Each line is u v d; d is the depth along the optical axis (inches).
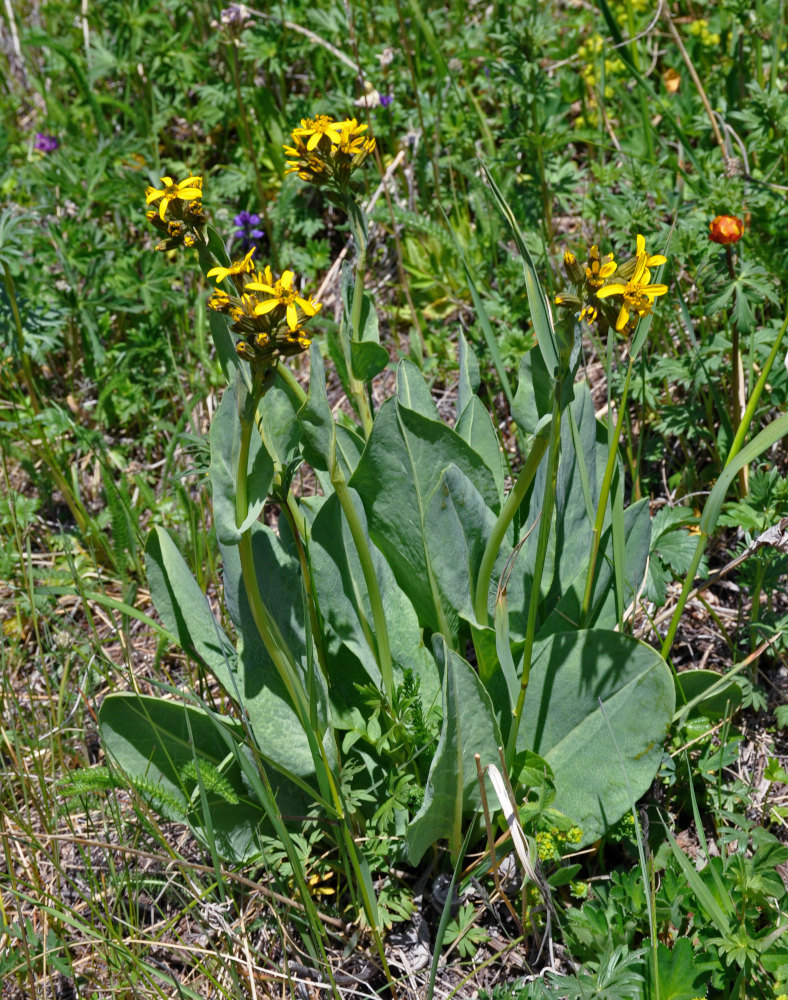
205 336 154.3
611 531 91.3
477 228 162.1
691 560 97.7
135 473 152.4
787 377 113.3
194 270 168.4
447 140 171.9
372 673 89.0
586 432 95.0
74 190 167.5
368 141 83.3
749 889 78.5
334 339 99.9
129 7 192.5
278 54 178.9
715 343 114.0
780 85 155.0
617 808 84.9
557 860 84.7
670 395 132.4
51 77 221.1
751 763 100.7
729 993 78.7
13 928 91.7
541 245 140.5
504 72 142.6
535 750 89.4
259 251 176.7
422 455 87.7
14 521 121.5
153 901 94.1
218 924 92.7
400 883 94.1
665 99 169.6
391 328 159.5
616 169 139.9
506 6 177.9
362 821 91.6
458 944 88.4
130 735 91.0
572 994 76.0
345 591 91.0
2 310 139.0
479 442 101.5
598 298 67.5
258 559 89.2
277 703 90.9
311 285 166.9
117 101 185.6
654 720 83.7
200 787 77.4
